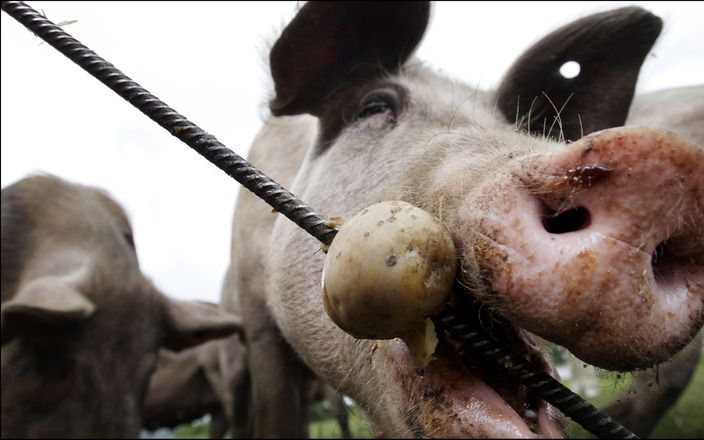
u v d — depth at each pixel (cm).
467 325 30
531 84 68
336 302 28
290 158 92
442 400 34
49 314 87
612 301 30
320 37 67
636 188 30
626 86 72
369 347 48
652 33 71
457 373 34
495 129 55
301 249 67
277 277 72
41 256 103
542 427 34
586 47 68
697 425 126
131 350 105
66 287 92
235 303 157
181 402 212
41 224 107
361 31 68
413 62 73
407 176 51
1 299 99
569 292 30
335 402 129
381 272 27
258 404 99
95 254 106
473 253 33
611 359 31
